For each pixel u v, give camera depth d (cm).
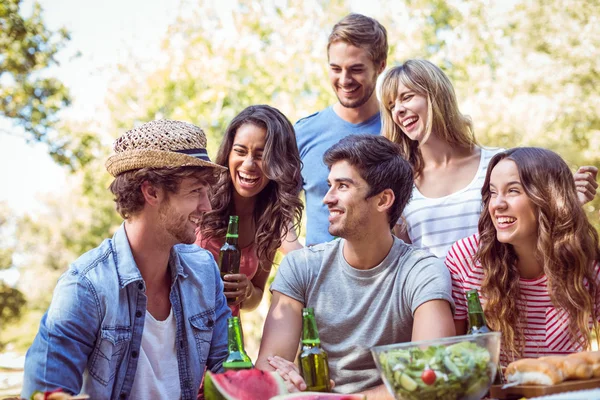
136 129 223
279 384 188
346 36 377
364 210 240
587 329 253
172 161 217
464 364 167
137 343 223
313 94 1171
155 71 1239
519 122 1277
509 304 261
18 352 1756
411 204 345
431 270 246
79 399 179
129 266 224
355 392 247
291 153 340
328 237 386
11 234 1892
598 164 1253
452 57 1303
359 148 240
